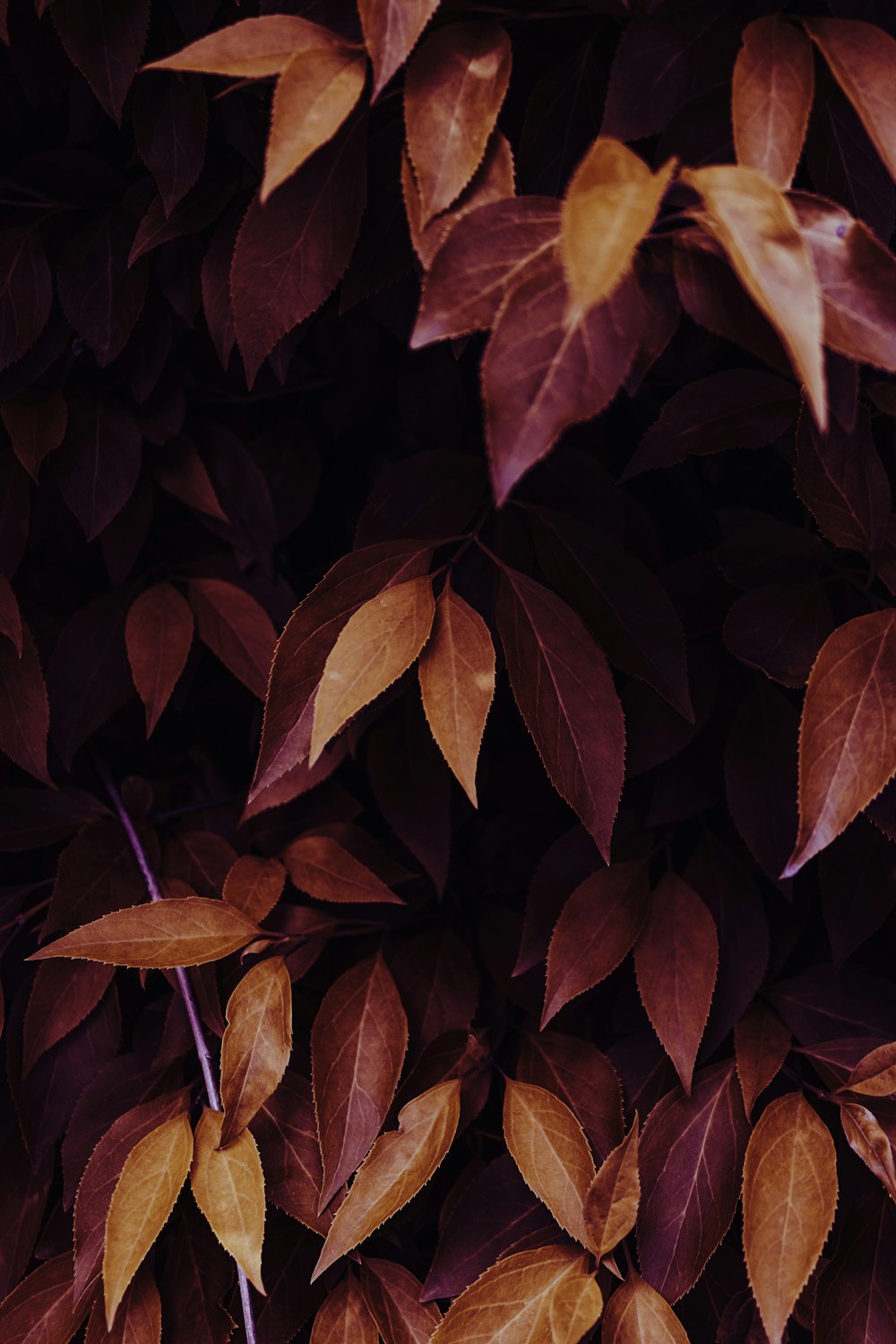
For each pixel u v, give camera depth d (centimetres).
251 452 89
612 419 86
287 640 78
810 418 77
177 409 87
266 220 75
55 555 89
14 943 87
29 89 83
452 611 77
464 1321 78
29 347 84
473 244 70
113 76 79
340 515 92
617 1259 80
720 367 83
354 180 75
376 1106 81
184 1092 82
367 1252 83
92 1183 80
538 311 67
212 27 81
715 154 74
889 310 70
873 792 74
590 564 80
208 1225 83
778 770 81
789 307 67
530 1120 80
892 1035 81
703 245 72
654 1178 80
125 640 88
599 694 77
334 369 88
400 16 71
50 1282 81
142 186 84
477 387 85
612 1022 85
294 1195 81
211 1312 81
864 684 74
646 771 84
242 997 80
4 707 84
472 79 73
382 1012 82
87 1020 85
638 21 74
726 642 79
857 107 71
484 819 89
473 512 83
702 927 81
